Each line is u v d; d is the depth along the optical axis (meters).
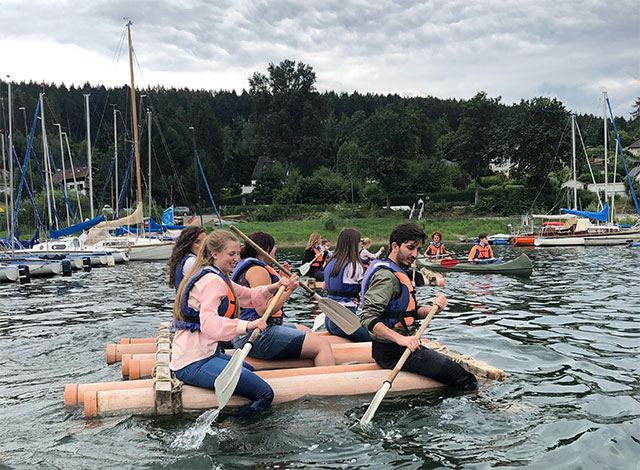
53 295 10.82
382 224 43.16
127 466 3.04
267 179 66.38
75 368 5.02
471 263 13.89
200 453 3.19
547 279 11.88
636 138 98.31
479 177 55.84
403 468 3.02
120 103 107.06
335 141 89.25
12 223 20.53
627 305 8.30
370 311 4.00
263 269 4.54
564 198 46.00
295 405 3.91
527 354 5.36
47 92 107.50
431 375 4.16
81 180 57.94
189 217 52.38
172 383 3.78
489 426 3.55
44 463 3.09
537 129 47.62
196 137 75.44
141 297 10.32
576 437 3.38
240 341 4.53
